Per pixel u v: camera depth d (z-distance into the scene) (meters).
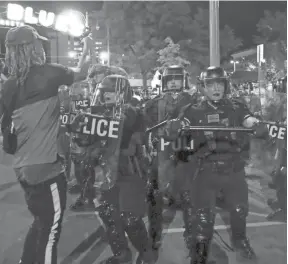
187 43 33.69
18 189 5.77
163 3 33.75
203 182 3.07
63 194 2.57
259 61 11.55
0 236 3.86
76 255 3.45
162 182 3.54
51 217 2.53
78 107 5.03
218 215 4.54
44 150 2.48
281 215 4.40
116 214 3.06
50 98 2.50
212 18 6.26
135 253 3.46
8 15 7.94
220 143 3.10
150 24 33.88
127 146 3.04
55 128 2.54
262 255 3.41
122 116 3.04
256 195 5.38
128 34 33.56
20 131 2.48
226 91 3.27
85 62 2.71
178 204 3.62
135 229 3.07
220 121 3.17
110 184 3.03
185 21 34.00
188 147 3.21
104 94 3.10
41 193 2.49
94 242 3.73
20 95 2.46
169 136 3.26
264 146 6.71
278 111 4.46
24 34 2.45
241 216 3.21
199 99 3.74
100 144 3.08
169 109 4.00
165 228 4.00
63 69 2.55
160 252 3.48
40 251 2.53
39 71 2.48
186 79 4.39
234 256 3.34
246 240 3.30
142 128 3.13
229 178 3.09
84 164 3.78
